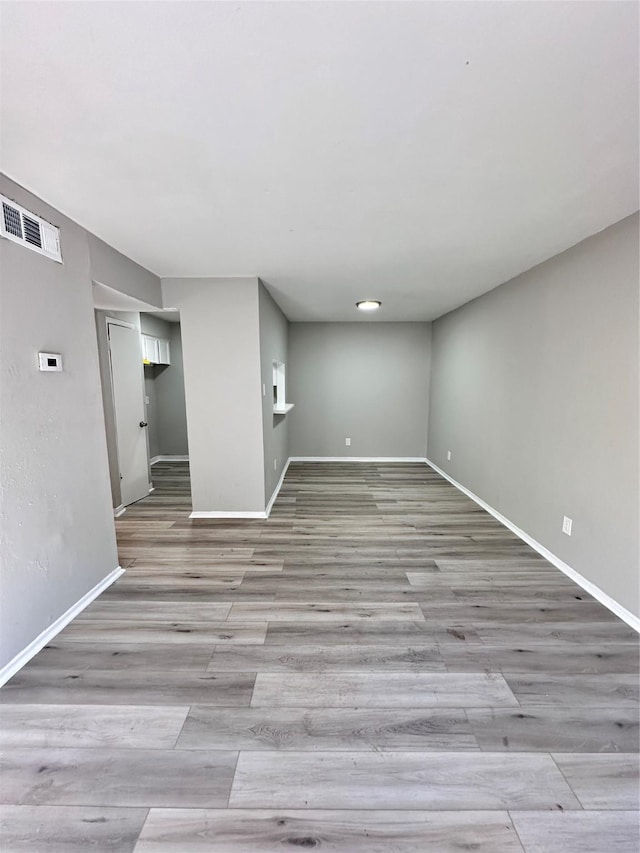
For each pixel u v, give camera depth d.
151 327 5.75
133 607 2.36
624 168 1.69
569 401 2.74
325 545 3.25
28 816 1.25
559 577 2.72
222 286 3.54
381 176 1.75
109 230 2.40
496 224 2.30
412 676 1.82
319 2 0.92
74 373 2.28
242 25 0.98
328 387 6.40
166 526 3.66
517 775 1.38
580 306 2.61
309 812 1.26
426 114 1.33
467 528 3.62
